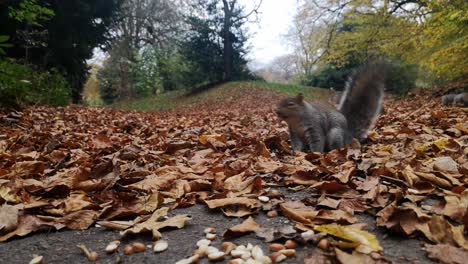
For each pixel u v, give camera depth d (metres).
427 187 0.37
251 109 2.70
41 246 0.29
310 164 0.52
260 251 0.26
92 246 0.29
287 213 0.32
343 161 0.54
